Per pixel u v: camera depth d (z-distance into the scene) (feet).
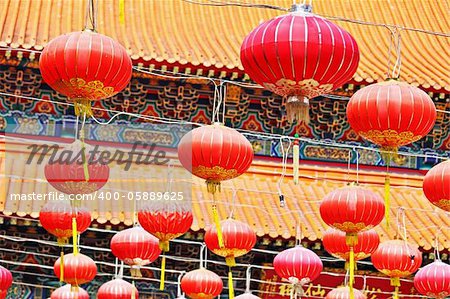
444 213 108.47
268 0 133.49
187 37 118.62
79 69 63.10
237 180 110.52
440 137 117.80
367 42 126.93
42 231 103.30
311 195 109.60
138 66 106.42
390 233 102.27
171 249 106.73
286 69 61.67
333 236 86.28
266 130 115.44
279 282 106.93
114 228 93.35
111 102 111.75
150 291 107.24
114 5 124.06
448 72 117.29
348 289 90.38
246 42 63.21
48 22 115.34
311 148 115.85
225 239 83.51
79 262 85.66
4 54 104.06
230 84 112.37
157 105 113.29
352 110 70.49
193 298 89.66
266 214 102.63
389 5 137.18
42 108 110.52
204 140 73.05
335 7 136.46
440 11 137.18
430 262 106.52
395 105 68.59
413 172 117.29
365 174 115.85
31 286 105.40
